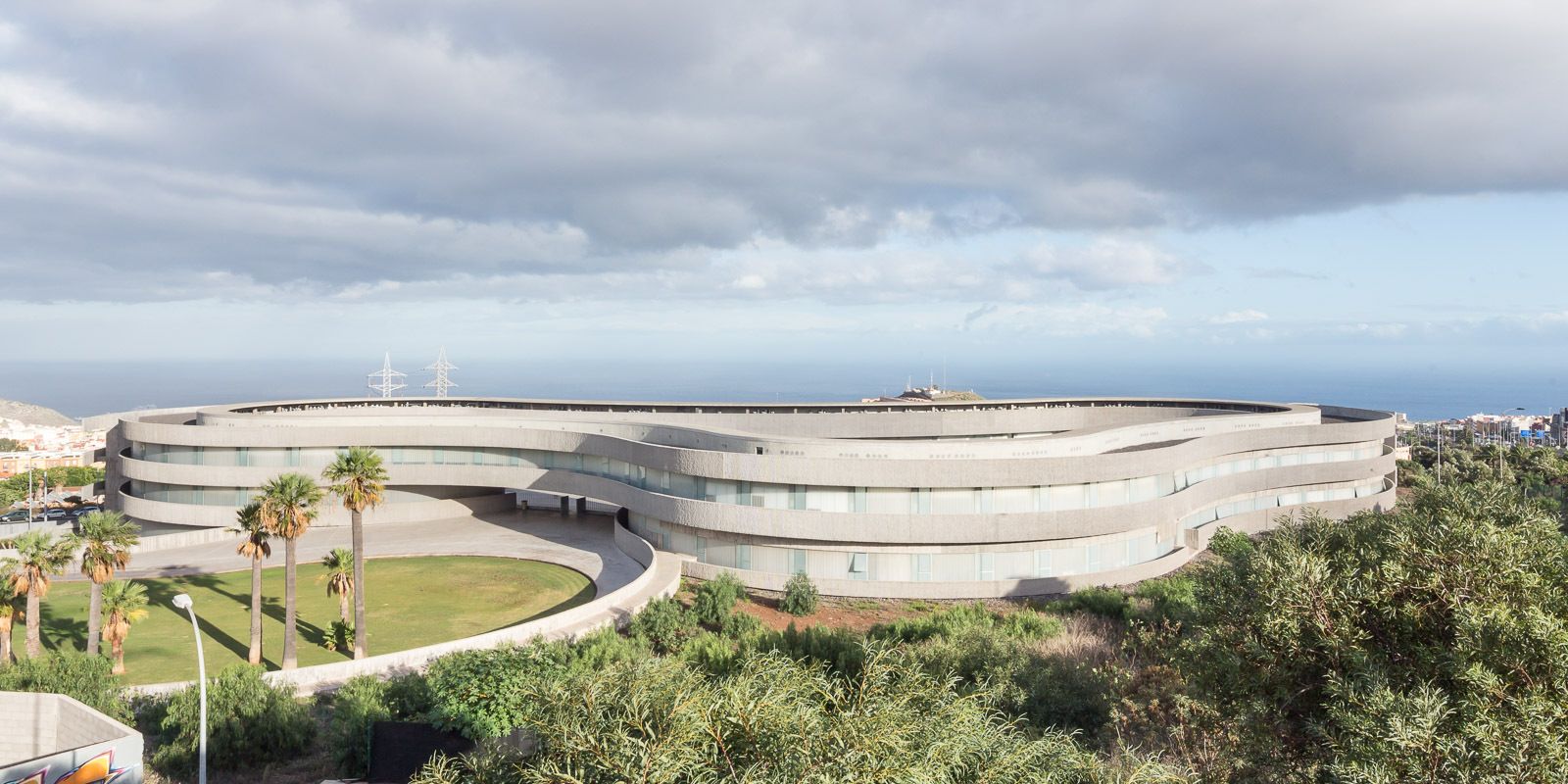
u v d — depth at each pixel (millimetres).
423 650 45594
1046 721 34969
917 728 17172
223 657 47750
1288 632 24391
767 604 57781
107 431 91062
